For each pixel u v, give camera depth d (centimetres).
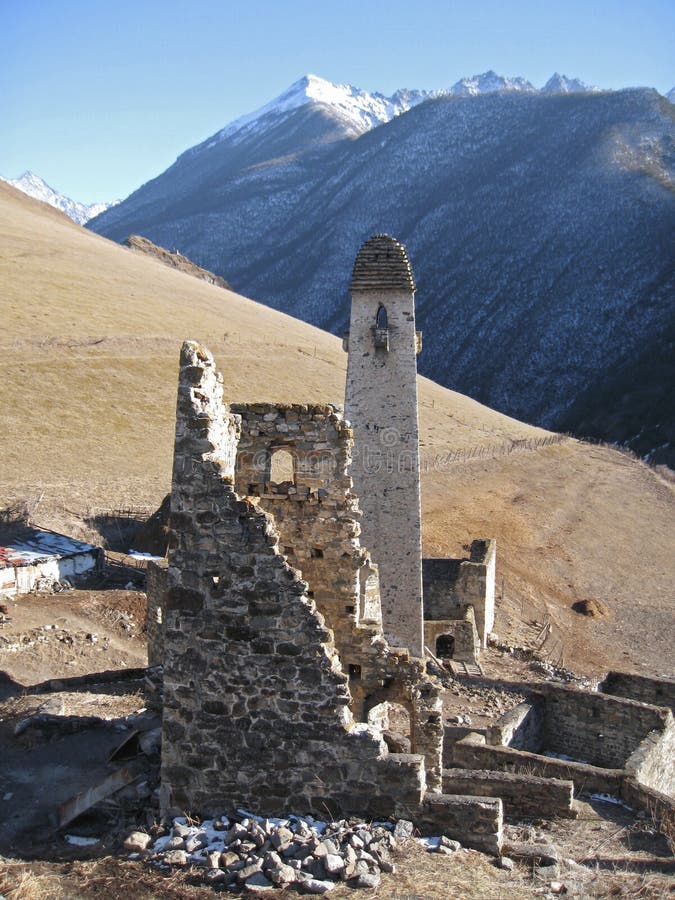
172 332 9506
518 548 5606
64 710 1348
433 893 888
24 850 950
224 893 873
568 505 7112
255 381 8669
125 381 7556
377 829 973
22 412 6391
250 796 1000
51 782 1084
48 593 2992
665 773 1780
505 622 4062
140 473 5591
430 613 3350
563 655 3791
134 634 2702
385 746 1031
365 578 1314
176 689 1003
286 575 981
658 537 6819
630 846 1247
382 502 2606
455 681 2506
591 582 5344
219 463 982
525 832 1202
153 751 1128
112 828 998
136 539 3922
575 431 14025
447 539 5369
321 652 984
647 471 9362
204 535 987
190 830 970
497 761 1579
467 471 7506
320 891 877
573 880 1009
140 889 872
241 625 988
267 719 994
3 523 3838
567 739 1944
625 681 2225
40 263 11094
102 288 10788
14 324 8331
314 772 996
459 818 1013
